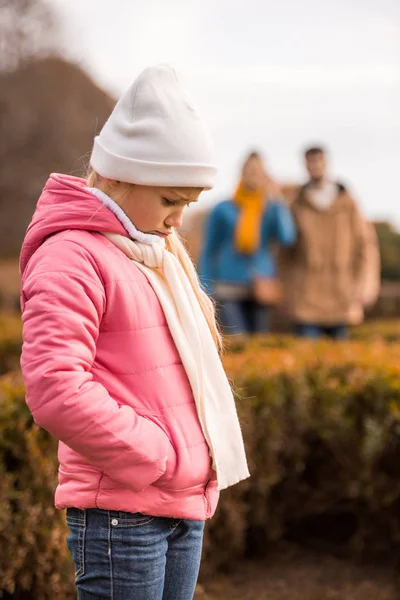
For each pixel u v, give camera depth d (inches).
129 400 96.7
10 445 142.4
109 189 102.0
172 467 97.0
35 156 929.5
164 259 103.0
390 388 187.8
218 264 337.7
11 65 944.9
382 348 225.3
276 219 331.0
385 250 701.9
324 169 335.3
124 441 91.7
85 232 98.7
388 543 196.2
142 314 98.4
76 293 92.7
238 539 183.9
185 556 103.5
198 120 101.1
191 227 579.8
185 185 99.0
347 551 201.2
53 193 100.7
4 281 681.6
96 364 96.7
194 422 100.7
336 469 193.6
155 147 98.1
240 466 104.5
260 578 187.9
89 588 99.0
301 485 195.2
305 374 194.7
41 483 143.7
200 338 104.3
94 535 97.7
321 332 345.1
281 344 250.2
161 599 101.7
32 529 142.4
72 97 949.8
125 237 100.6
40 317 91.2
